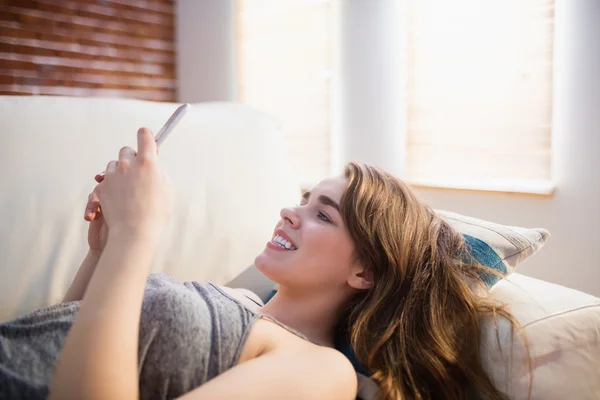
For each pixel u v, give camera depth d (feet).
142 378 2.58
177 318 2.65
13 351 2.73
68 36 10.80
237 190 4.68
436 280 3.38
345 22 8.93
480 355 3.25
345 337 3.59
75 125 4.25
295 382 2.49
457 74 7.59
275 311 3.53
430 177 8.01
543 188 6.32
